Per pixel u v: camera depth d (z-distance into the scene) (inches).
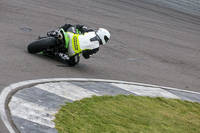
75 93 895.1
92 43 1111.6
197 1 3993.6
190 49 1972.2
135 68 1357.0
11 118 655.1
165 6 3233.3
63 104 794.8
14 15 1676.9
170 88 1218.0
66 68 1119.0
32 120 671.8
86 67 1199.6
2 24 1465.3
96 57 1363.2
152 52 1691.7
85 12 2165.4
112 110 850.8
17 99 746.8
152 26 2292.1
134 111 892.6
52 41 1128.8
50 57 1202.0
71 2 2369.6
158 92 1129.4
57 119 708.0
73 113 762.2
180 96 1155.9
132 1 3046.3
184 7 3432.6
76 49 1123.3
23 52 1154.7
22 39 1323.8
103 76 1143.6
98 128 721.6
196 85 1357.0
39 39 1181.1
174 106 1042.7
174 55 1753.2
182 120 946.1
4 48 1142.3
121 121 800.3
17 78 887.7
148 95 1066.7
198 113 1050.1
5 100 722.2
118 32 1895.9
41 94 819.4
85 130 693.3
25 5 1945.1
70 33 1143.0
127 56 1501.0
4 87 795.4
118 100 937.5
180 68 1551.4
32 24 1605.6
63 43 1117.7
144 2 3161.9
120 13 2422.5
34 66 1037.8
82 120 739.4
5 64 978.1
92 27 1844.2
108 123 765.9
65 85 936.9
